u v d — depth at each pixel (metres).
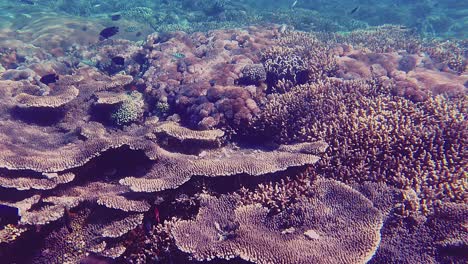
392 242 1.03
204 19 5.87
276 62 2.06
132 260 1.06
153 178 1.24
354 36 4.05
